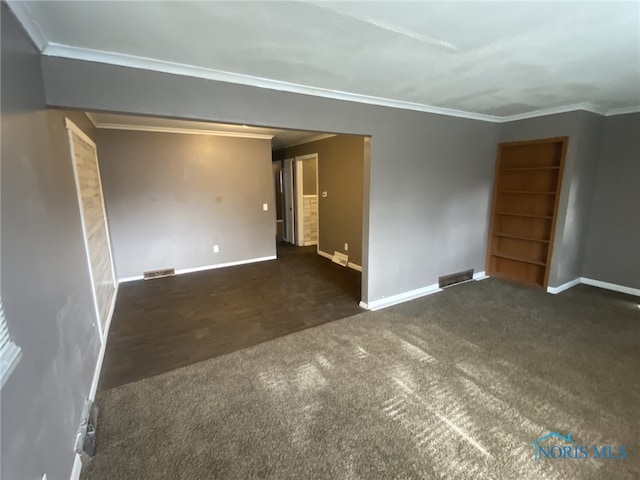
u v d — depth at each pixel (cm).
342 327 323
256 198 568
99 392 227
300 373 247
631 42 191
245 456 175
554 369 249
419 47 195
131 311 368
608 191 407
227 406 213
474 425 194
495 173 454
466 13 156
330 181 580
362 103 318
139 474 165
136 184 470
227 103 244
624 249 402
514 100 335
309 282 466
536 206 430
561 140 380
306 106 283
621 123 386
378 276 371
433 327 320
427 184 389
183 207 505
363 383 234
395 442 183
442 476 162
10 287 115
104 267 357
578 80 266
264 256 592
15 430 108
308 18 159
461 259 449
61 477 147
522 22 165
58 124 220
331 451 177
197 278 488
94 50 192
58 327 166
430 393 223
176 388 231
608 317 338
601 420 197
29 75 162
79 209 256
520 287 432
